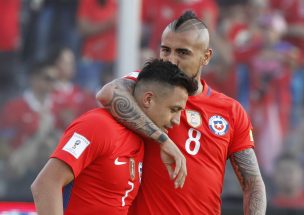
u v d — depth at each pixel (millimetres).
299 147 31531
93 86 32781
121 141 13891
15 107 32062
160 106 13961
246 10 32938
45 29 33125
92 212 13773
